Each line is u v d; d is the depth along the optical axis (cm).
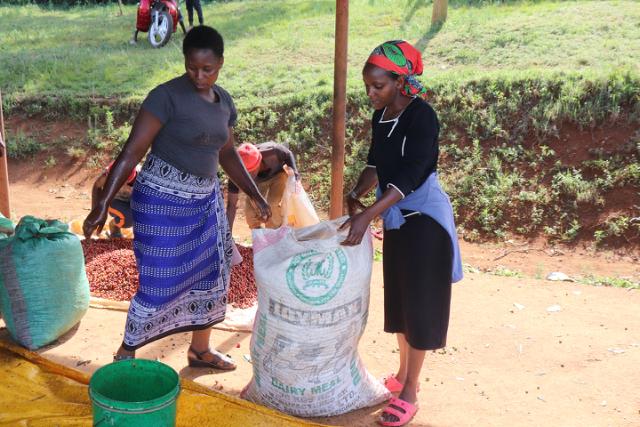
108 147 1000
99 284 522
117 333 456
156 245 350
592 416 371
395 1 1425
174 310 375
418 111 326
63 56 1295
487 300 532
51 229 438
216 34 327
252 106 988
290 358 338
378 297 534
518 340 462
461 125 873
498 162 827
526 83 881
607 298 543
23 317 424
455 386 404
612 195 764
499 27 1139
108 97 1077
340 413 361
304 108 962
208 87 336
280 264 329
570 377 413
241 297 508
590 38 1038
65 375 376
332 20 1365
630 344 455
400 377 392
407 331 351
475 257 743
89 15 1795
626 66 884
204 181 356
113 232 621
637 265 703
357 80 991
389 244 352
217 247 377
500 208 793
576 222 757
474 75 931
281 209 543
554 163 807
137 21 1345
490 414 374
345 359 355
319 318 330
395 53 320
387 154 336
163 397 275
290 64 1138
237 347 443
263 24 1405
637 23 1073
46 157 1002
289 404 352
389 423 354
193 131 337
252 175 514
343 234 334
